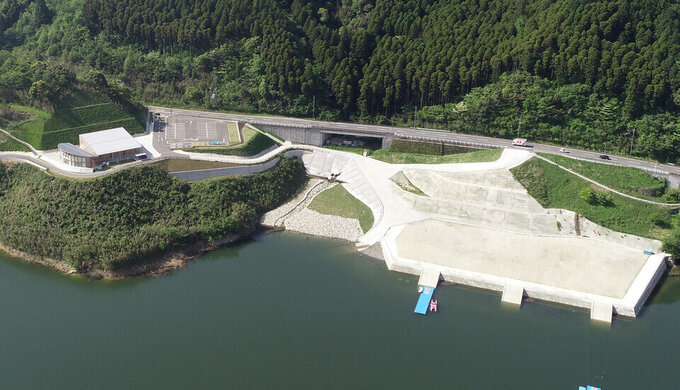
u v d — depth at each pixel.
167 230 158.12
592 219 167.12
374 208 179.25
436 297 144.00
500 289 146.88
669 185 176.00
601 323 135.50
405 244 163.38
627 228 164.38
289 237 169.62
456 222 172.00
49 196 161.50
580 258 155.88
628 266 152.75
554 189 175.62
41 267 152.38
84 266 149.88
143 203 164.38
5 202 167.62
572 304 142.12
